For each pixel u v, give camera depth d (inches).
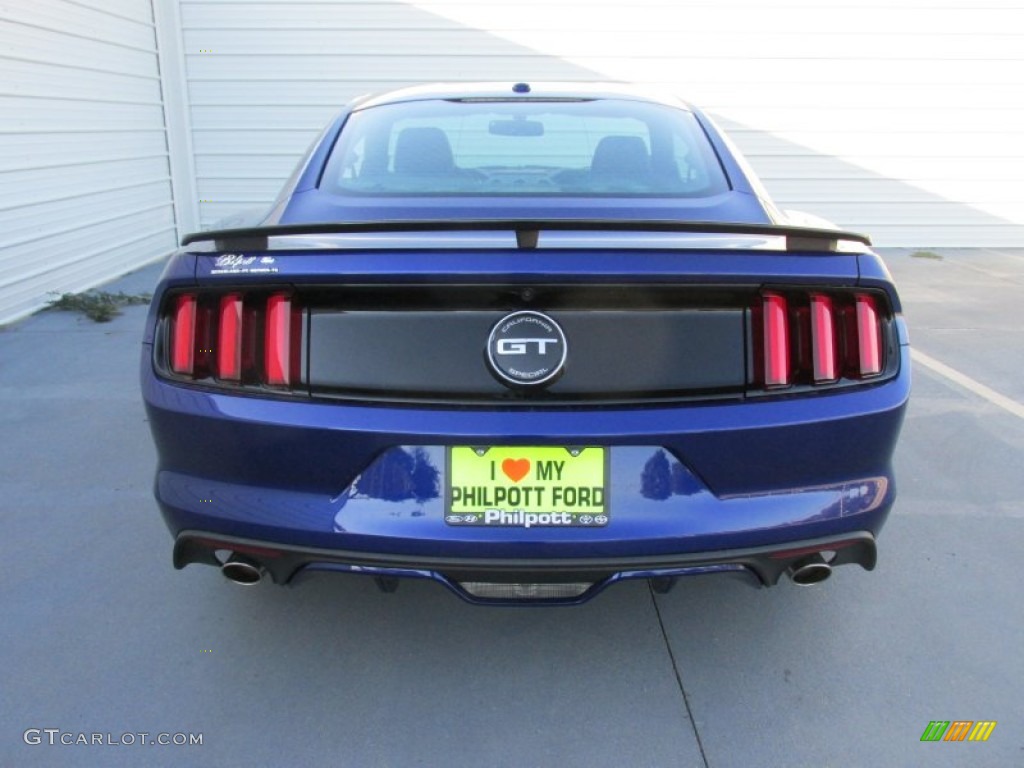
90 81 258.1
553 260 67.1
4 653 86.2
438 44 322.0
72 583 99.3
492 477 69.0
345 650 87.5
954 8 325.1
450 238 68.5
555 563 69.4
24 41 220.5
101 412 154.8
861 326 72.2
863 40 328.2
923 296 262.5
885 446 74.5
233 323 70.9
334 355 69.4
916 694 81.4
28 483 125.3
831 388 71.8
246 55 320.5
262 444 70.5
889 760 73.2
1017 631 91.7
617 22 323.0
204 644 88.4
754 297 69.9
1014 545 110.3
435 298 68.2
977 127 339.6
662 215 83.4
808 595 98.1
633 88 119.6
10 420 150.3
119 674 83.5
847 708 79.5
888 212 350.3
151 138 303.7
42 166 231.6
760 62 329.7
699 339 69.4
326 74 323.6
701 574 71.5
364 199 87.0
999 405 163.0
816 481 72.9
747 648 88.3
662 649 88.0
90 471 129.7
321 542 70.5
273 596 97.0
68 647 87.4
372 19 318.7
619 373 68.7
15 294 220.8
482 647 88.2
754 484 71.2
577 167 94.5
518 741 75.3
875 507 74.4
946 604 96.6
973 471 133.0
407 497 69.4
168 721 77.2
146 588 98.4
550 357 68.2
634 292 68.2
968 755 73.7
